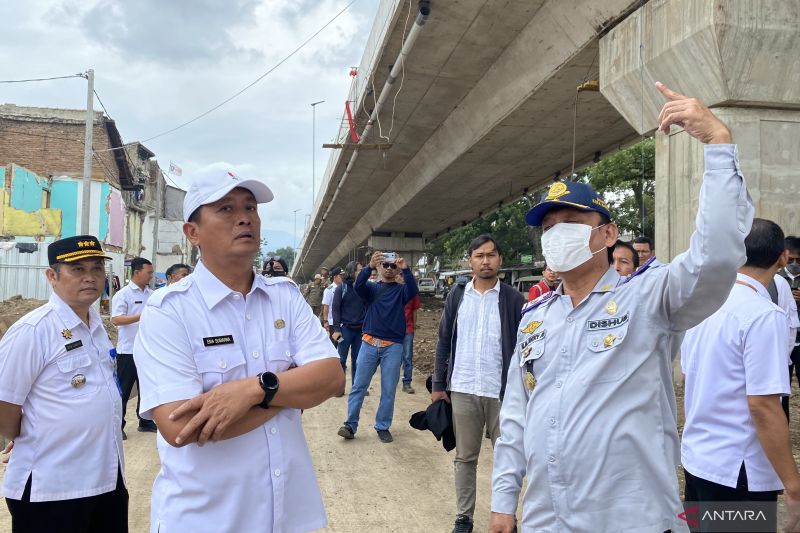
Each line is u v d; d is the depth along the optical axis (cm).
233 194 209
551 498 210
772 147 767
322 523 212
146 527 431
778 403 229
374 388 1030
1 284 2236
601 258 222
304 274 8281
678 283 193
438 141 1891
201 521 191
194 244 217
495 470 243
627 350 204
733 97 753
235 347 205
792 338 464
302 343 218
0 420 273
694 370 262
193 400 186
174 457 199
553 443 209
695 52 764
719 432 246
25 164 3119
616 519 197
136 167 3850
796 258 593
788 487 226
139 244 3988
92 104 1794
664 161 857
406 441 675
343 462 595
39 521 276
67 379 286
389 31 1209
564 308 224
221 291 209
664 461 199
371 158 2192
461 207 2897
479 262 438
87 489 283
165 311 202
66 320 293
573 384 208
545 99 1324
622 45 918
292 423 212
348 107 1642
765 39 728
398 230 3791
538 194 3353
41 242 2531
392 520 449
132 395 936
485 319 434
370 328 683
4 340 278
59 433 280
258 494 196
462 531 410
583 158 1903
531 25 1131
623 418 200
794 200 767
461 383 429
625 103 944
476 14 1110
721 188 182
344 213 3525
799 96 760
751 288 251
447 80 1430
